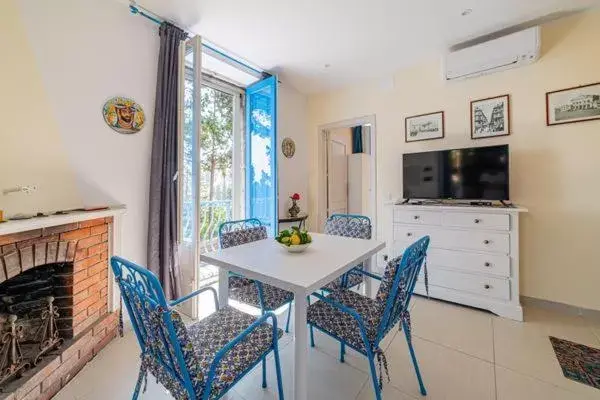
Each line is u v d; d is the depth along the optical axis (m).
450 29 2.39
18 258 1.32
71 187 1.78
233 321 1.33
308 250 1.67
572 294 2.25
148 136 2.21
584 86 2.18
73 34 1.78
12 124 1.50
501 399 1.37
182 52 2.27
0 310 1.46
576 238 2.23
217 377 0.98
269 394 1.44
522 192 2.45
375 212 3.41
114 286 1.97
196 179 2.20
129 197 2.11
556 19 2.26
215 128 3.33
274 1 2.01
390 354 1.75
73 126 1.79
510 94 2.50
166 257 2.21
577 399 1.36
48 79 1.67
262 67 3.11
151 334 0.97
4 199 1.47
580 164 2.21
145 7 2.07
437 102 2.93
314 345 1.85
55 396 1.39
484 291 2.27
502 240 2.20
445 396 1.39
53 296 1.56
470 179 2.57
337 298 1.57
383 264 3.21
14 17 1.52
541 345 1.82
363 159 5.02
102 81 1.93
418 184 2.88
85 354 1.64
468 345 1.83
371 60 2.94
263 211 3.27
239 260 1.46
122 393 1.42
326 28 2.36
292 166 3.82
